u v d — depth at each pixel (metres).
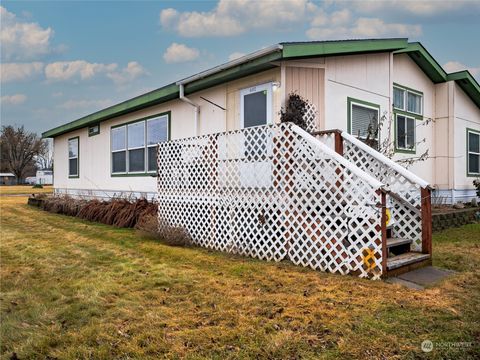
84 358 2.39
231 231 5.52
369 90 7.35
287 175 4.84
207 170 6.00
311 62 6.29
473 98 10.70
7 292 3.68
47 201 12.74
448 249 5.50
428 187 4.60
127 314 3.07
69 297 3.51
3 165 46.91
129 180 10.63
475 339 2.53
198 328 2.79
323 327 2.76
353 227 4.25
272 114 6.32
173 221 6.63
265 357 2.35
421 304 3.19
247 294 3.54
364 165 5.50
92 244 6.10
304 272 4.32
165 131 9.20
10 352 2.49
